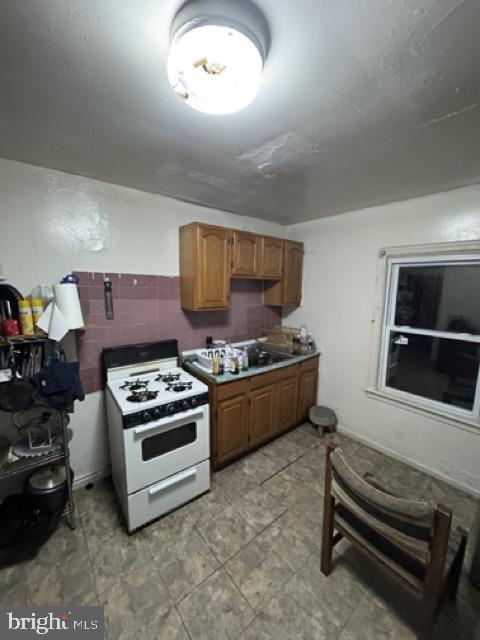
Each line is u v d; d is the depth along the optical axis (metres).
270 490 2.11
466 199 2.02
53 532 1.75
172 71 0.84
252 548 1.65
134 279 2.26
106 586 1.44
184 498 1.95
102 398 2.21
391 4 0.72
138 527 1.76
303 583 1.46
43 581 1.46
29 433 1.72
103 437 2.24
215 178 1.93
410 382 2.49
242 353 2.59
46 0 0.72
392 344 2.58
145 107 1.16
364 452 2.63
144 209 2.25
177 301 2.53
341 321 2.89
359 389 2.79
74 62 0.92
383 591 1.43
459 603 1.38
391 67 0.92
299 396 2.93
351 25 0.78
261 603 1.37
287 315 3.46
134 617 1.31
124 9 0.75
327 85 1.01
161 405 1.78
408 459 2.46
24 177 1.75
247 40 0.75
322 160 1.62
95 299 2.09
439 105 1.11
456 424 2.17
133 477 1.70
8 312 1.56
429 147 1.45
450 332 2.24
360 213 2.66
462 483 2.17
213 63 0.81
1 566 1.53
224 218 2.77
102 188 2.04
